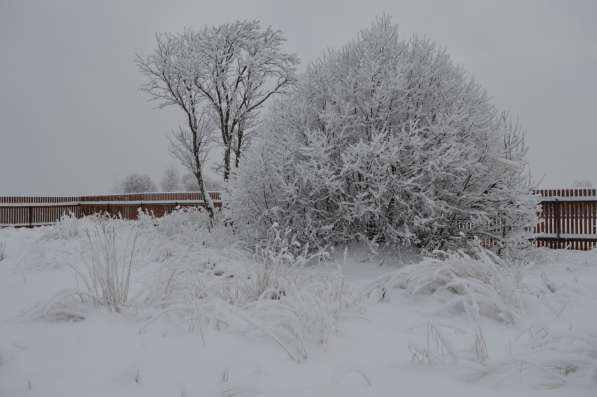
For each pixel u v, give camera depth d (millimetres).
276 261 4312
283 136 7434
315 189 6898
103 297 3676
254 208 7617
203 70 10789
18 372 2402
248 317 2863
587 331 2715
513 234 7117
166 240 7941
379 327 3309
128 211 18234
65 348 2768
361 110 7203
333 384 2191
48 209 18781
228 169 11008
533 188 7273
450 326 2820
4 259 7113
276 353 2697
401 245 7047
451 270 4211
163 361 2555
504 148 7441
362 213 6551
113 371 2420
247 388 2125
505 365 2248
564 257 7766
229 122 11461
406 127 7016
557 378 2166
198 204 16906
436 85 7234
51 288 4875
